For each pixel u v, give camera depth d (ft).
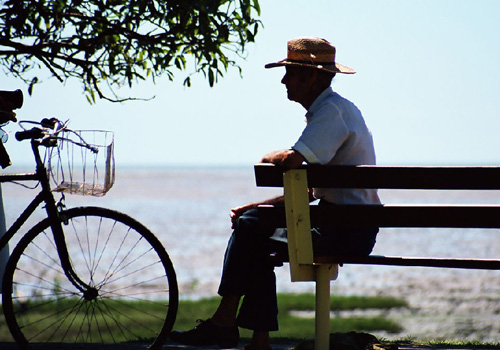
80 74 64.28
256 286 51.62
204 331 52.54
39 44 62.54
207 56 60.13
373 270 376.07
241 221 51.88
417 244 511.81
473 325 203.31
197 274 344.90
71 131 48.67
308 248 48.78
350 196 51.55
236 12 59.82
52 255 372.99
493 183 45.96
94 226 655.35
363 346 57.31
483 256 411.75
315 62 52.44
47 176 52.24
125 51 66.08
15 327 53.16
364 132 51.49
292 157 47.93
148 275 328.08
